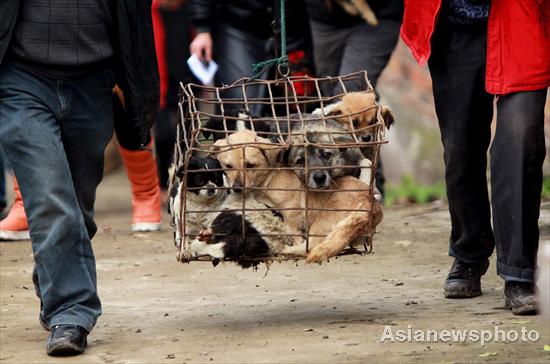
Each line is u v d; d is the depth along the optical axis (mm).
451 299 11055
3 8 9188
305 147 9328
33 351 9578
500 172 10055
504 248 10141
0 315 11234
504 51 9961
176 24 21219
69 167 9750
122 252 15117
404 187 21453
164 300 11727
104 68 9719
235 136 9500
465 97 10508
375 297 11344
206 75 15180
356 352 8922
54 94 9453
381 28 15164
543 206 17062
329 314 10562
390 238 15320
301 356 8891
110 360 9164
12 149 9336
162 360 9055
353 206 9484
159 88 10102
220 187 9258
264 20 15242
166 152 21438
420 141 24062
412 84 24625
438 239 15102
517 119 9922
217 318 10656
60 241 9352
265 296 11695
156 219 17266
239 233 9289
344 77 10484
